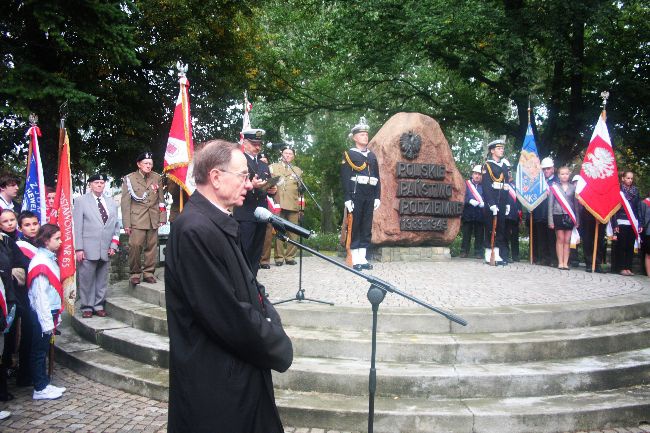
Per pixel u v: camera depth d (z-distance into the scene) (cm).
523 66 1584
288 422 468
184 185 806
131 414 504
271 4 2169
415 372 501
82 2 1198
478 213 1264
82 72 1383
